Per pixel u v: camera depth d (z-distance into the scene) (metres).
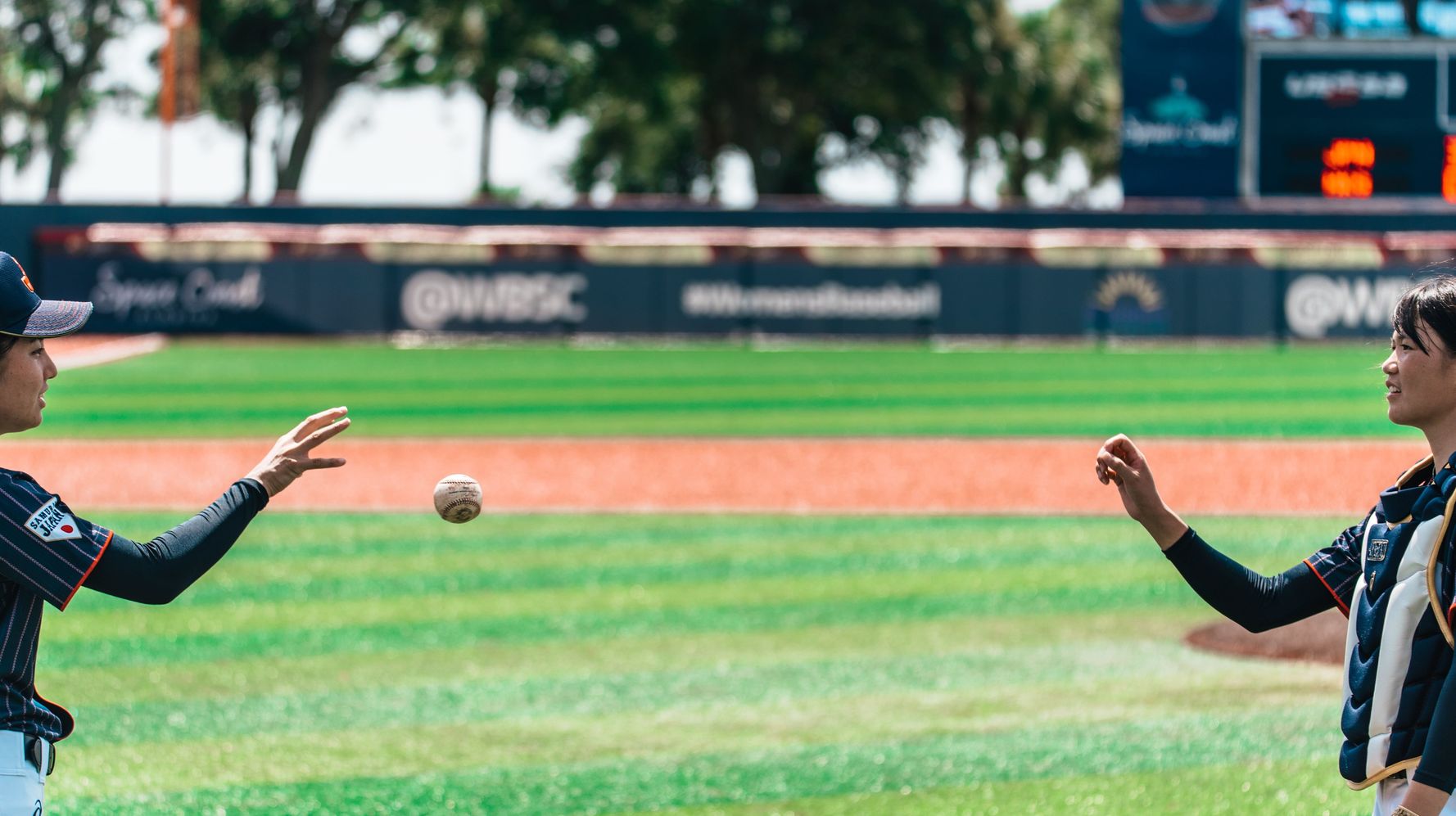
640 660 25.88
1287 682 23.95
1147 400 69.12
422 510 40.84
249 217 105.50
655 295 104.88
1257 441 54.06
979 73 187.88
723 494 43.72
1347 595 11.40
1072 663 25.42
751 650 26.56
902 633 27.69
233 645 26.83
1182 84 100.56
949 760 20.33
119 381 77.81
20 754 10.44
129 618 28.67
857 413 64.25
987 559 34.56
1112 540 36.69
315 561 34.16
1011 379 79.69
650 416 63.28
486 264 104.69
